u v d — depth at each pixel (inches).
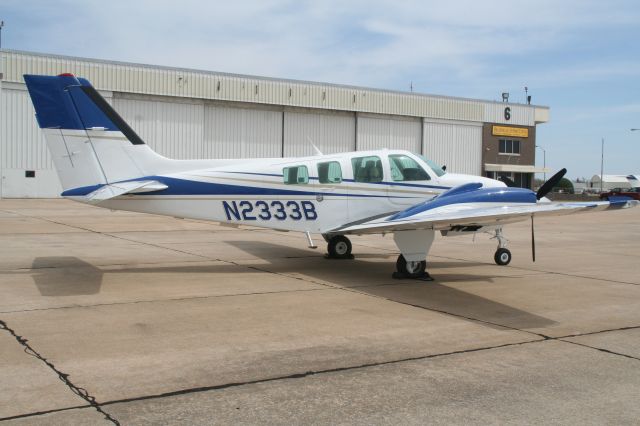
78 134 355.3
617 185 3572.8
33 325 234.1
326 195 386.9
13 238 543.8
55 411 149.9
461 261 459.8
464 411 156.4
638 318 267.6
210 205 375.9
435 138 1571.1
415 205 397.1
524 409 158.4
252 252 483.2
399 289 332.2
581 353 210.8
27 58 1103.6
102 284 327.9
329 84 1409.9
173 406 155.3
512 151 1702.8
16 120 1106.1
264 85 1334.9
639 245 595.5
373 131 1485.0
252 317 256.4
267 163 383.2
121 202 367.2
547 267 431.2
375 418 150.9
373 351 209.0
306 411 154.4
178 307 273.3
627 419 152.8
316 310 273.0
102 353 199.5
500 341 225.5
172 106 1248.2
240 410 153.9
